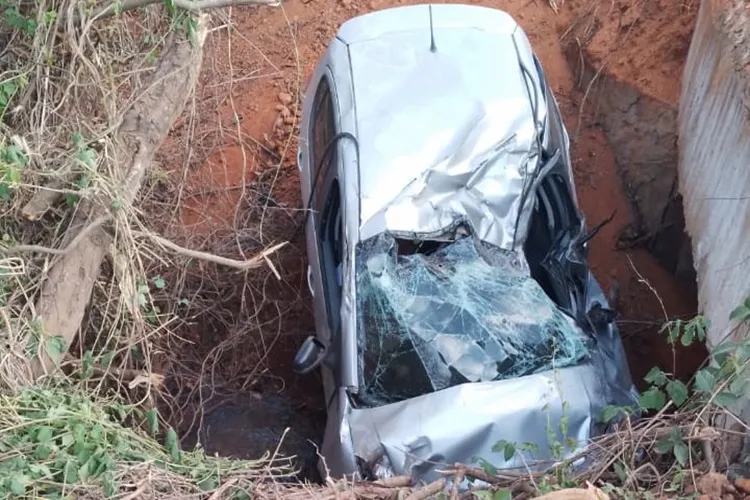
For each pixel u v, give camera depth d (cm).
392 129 538
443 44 570
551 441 414
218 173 737
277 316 664
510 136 533
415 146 531
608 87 728
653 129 684
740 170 468
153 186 625
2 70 496
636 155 696
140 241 529
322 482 509
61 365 473
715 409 396
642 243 684
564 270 529
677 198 654
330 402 520
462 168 525
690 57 607
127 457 414
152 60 520
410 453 452
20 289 462
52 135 486
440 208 518
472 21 585
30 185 446
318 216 570
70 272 466
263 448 605
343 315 509
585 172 725
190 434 609
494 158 527
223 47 781
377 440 464
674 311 639
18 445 394
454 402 462
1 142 454
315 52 814
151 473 391
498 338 486
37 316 459
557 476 384
